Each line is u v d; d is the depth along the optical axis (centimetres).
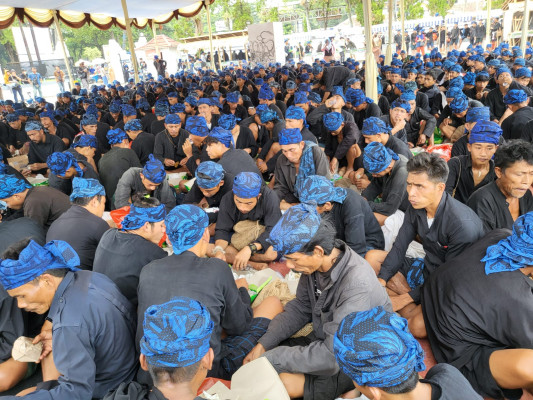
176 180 605
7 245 326
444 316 239
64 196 420
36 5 1589
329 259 226
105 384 226
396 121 607
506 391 218
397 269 314
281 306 300
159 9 2022
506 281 218
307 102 751
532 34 2380
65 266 221
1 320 269
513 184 290
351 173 538
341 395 218
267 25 2478
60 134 913
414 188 276
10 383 273
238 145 636
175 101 1044
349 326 147
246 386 207
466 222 277
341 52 3550
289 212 217
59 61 3111
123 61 3734
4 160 714
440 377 156
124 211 397
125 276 266
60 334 206
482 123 347
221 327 255
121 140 540
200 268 234
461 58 1498
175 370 147
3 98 2727
